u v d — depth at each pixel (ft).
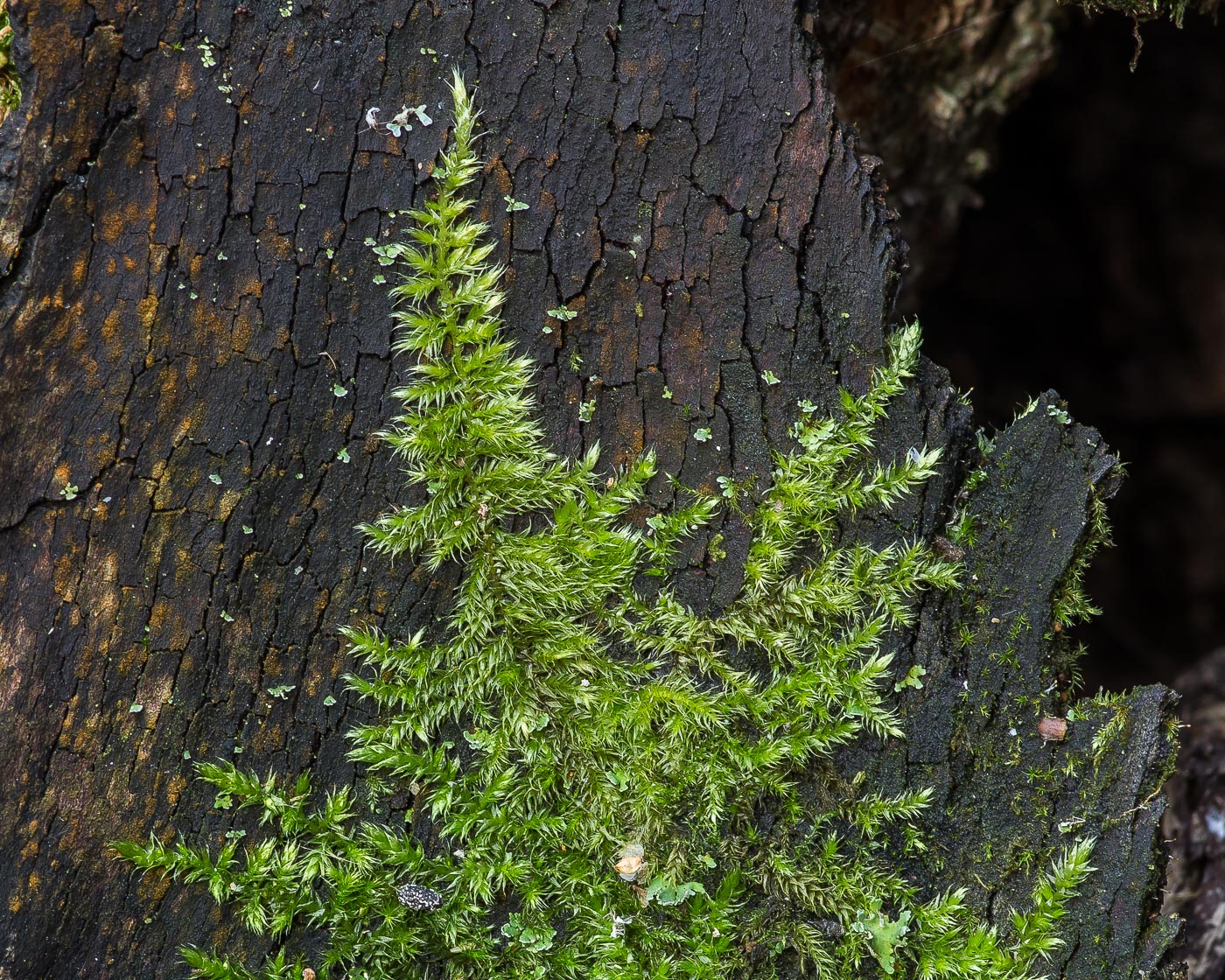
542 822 1.09
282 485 1.08
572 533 1.09
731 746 1.09
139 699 1.08
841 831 1.10
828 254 1.09
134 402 1.07
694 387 1.09
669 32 1.08
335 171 1.08
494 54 1.08
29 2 1.05
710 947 1.09
